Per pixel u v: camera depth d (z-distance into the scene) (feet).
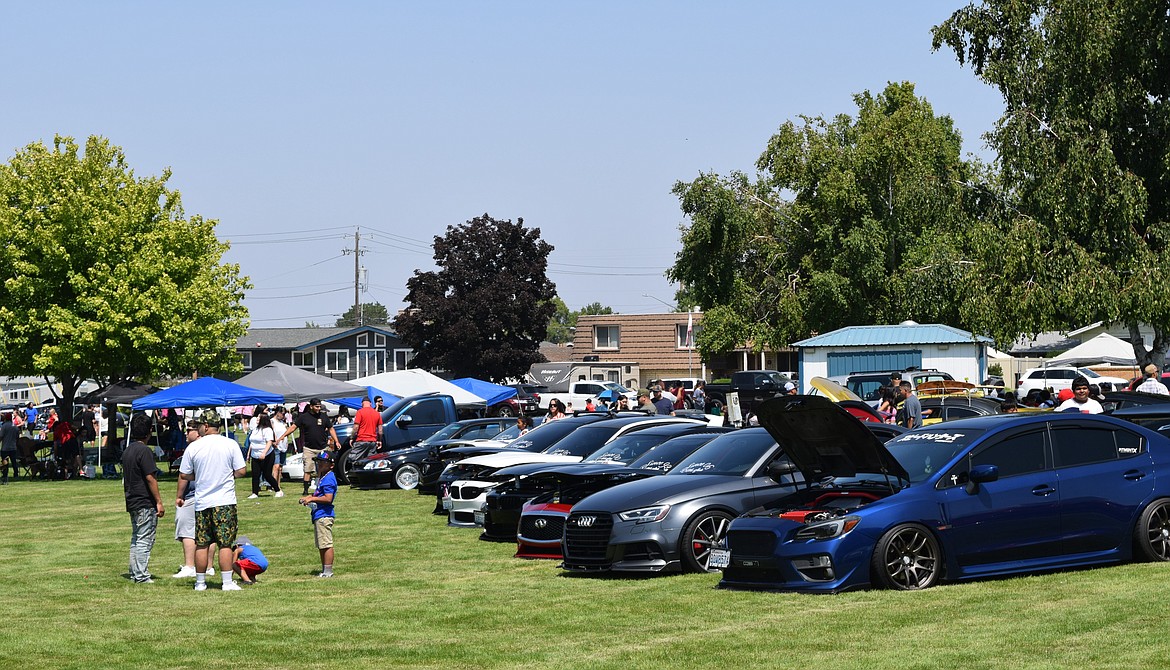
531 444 67.87
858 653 27.78
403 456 85.25
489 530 55.67
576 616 34.99
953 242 148.56
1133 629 28.45
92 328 120.98
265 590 43.29
